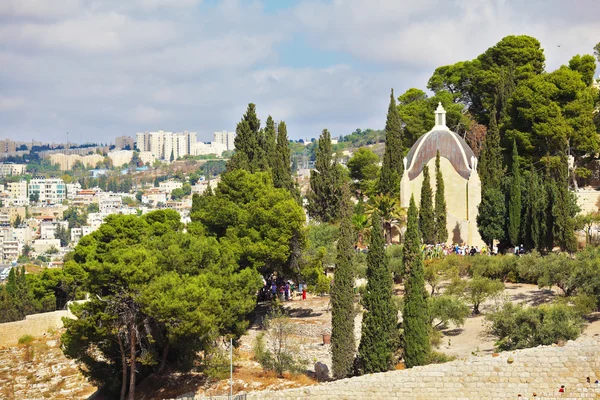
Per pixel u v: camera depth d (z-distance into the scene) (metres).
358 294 82.38
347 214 64.94
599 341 48.44
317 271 83.31
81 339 67.00
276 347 70.94
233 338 72.19
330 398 53.56
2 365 82.88
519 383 49.09
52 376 79.69
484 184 110.94
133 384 65.81
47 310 114.69
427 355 58.25
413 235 59.47
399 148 119.94
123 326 66.25
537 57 143.88
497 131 111.81
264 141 116.50
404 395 51.66
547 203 91.00
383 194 115.44
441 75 153.00
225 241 81.62
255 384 63.59
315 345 71.94
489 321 69.56
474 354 60.12
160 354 71.88
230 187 89.06
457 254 92.88
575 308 65.38
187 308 64.06
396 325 60.91
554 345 49.84
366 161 148.75
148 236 84.44
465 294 77.75
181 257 71.25
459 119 140.25
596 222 104.31
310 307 84.50
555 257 76.50
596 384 47.44
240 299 71.50
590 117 117.44
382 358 59.53
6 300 109.44
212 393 63.25
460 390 50.38
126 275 64.88
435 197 105.75
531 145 116.44
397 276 89.75
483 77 142.62
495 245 101.81
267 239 80.56
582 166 125.31
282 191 87.06
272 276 91.88
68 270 92.44
